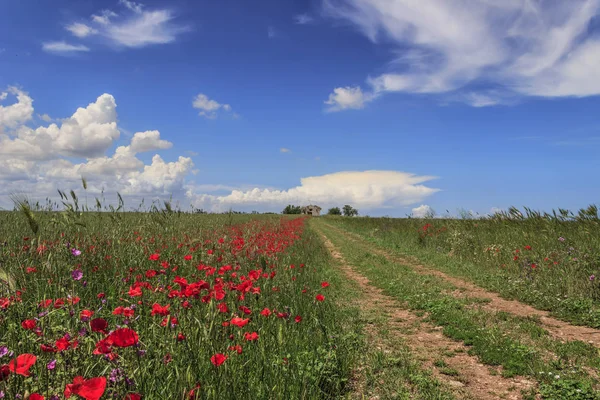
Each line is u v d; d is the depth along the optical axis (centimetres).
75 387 181
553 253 1070
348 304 813
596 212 1169
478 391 434
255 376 351
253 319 460
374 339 596
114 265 639
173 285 527
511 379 466
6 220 823
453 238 1557
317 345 488
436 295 902
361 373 458
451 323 689
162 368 305
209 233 1088
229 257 757
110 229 776
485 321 696
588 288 849
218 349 337
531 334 623
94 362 285
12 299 366
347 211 10200
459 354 552
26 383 241
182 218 1212
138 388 258
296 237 1727
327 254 1595
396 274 1168
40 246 544
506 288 951
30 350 308
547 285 910
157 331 360
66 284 475
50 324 343
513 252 1211
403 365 489
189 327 356
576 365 494
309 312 622
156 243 813
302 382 364
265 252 901
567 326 685
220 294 370
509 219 1477
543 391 419
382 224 2688
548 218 1266
